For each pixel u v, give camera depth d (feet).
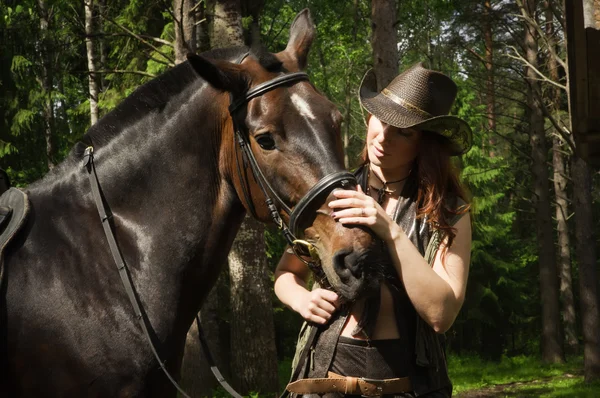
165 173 8.59
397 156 8.30
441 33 67.97
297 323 67.67
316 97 7.97
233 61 8.86
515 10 53.36
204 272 8.68
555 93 58.59
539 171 63.87
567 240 74.18
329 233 7.47
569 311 73.87
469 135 8.09
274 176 7.86
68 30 37.35
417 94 8.14
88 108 43.42
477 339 94.43
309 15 9.20
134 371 8.16
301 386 8.30
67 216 8.57
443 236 8.12
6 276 8.25
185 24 24.44
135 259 8.43
